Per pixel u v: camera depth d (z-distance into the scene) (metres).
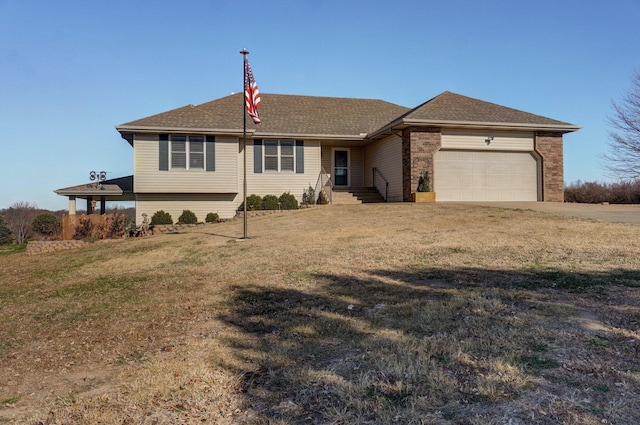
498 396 3.24
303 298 6.59
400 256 8.95
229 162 19.58
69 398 3.98
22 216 38.97
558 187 18.97
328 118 23.00
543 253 8.41
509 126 18.03
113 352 5.17
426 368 3.78
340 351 4.43
